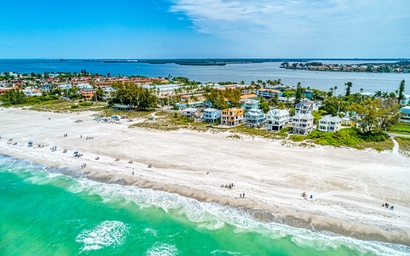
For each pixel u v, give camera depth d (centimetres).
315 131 9756
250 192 5634
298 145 8494
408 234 4384
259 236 4497
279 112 10344
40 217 5119
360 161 7200
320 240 4356
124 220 4978
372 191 5622
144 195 5700
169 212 5153
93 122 12031
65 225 4891
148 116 13188
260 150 8088
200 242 4422
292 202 5256
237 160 7300
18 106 16288
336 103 13400
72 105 16112
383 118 10000
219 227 4725
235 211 5084
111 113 13988
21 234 4691
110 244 4425
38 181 6412
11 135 9894
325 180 6106
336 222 4697
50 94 19650
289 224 4709
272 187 5816
